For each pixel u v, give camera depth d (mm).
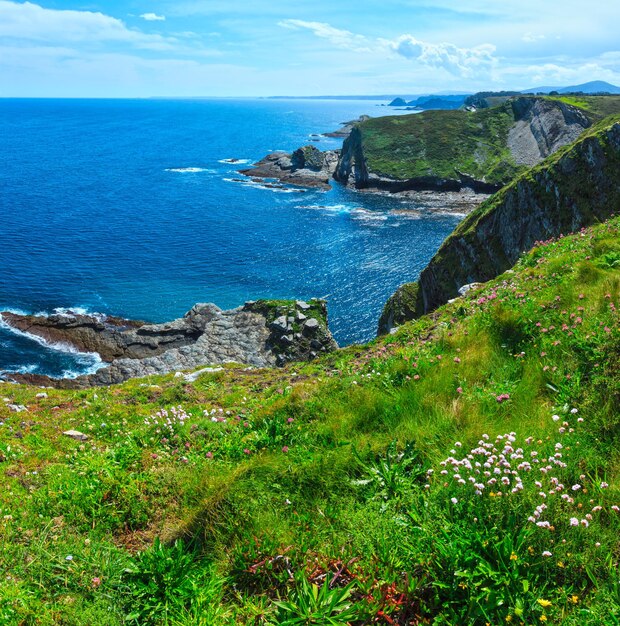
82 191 121312
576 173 42156
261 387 14500
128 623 4832
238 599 4914
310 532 5438
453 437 6480
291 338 37406
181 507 6938
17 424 12914
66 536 6488
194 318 45406
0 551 6098
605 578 4246
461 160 136375
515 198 45500
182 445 9352
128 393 15992
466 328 10484
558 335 8578
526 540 4520
